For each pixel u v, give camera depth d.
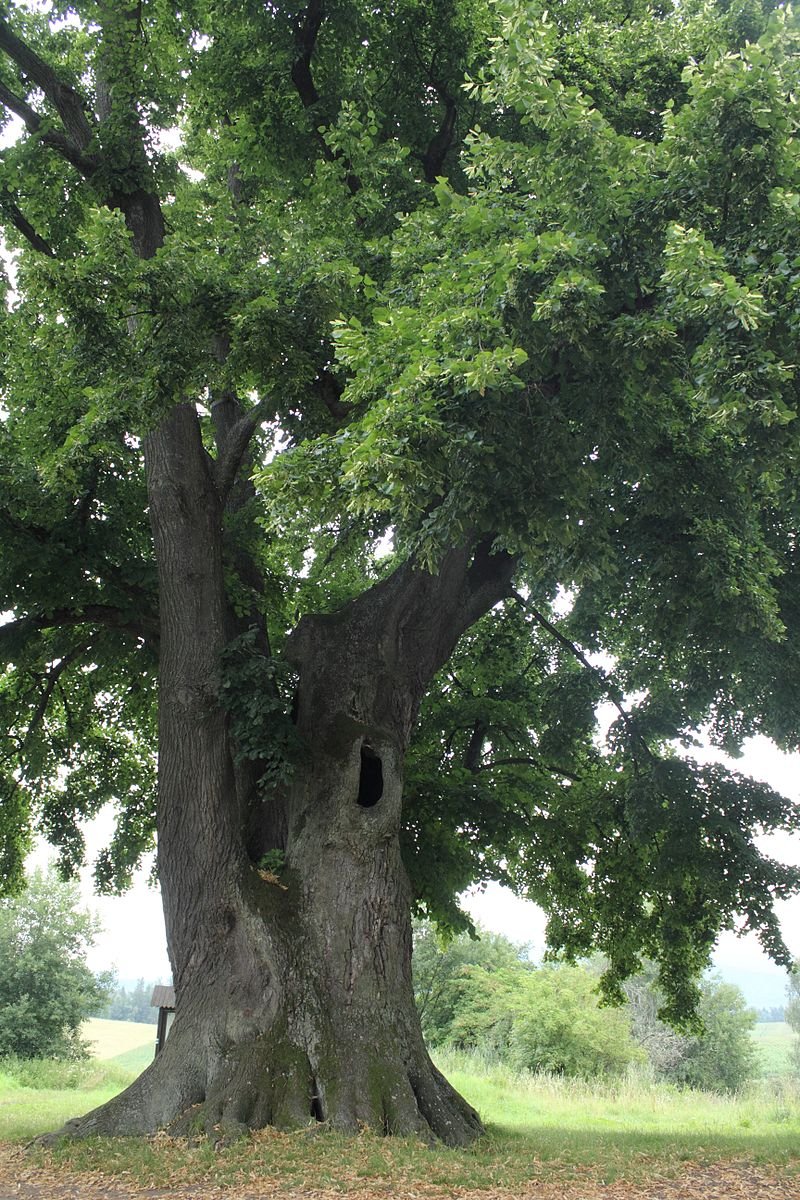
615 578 12.38
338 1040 9.22
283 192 14.28
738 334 7.22
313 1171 7.39
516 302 7.87
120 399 10.01
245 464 15.16
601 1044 33.16
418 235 10.24
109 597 12.33
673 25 11.97
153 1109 8.98
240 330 10.22
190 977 9.70
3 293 13.15
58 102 12.96
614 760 15.43
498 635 17.09
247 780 11.54
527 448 8.40
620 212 8.34
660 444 10.89
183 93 14.05
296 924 9.77
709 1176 7.83
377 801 10.48
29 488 11.59
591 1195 6.96
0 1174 7.78
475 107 13.54
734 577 11.32
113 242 9.73
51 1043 35.12
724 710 14.91
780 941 13.39
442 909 13.83
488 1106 19.97
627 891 15.31
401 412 7.29
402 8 13.40
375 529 11.54
